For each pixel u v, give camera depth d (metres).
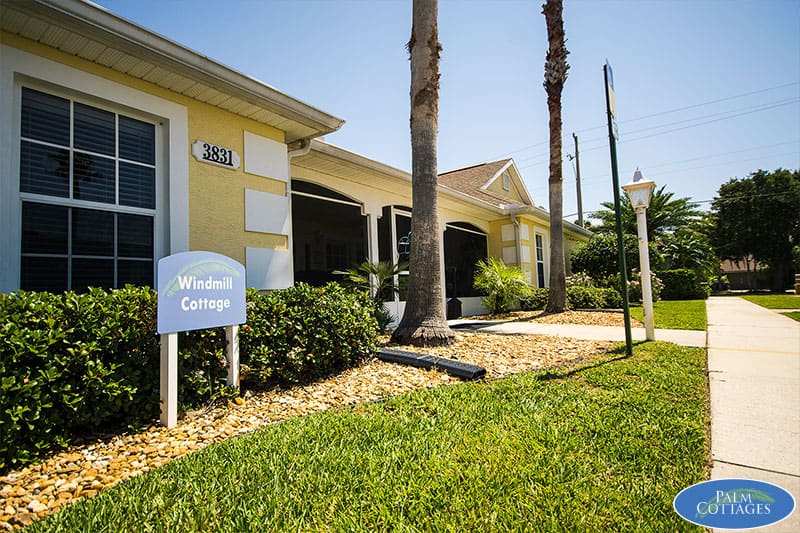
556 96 11.31
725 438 2.73
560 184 11.48
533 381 4.04
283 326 4.00
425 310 5.91
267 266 5.68
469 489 2.03
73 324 2.76
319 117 5.82
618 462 2.31
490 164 17.95
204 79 4.61
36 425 2.52
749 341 6.49
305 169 7.94
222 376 3.62
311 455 2.44
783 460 2.39
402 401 3.47
